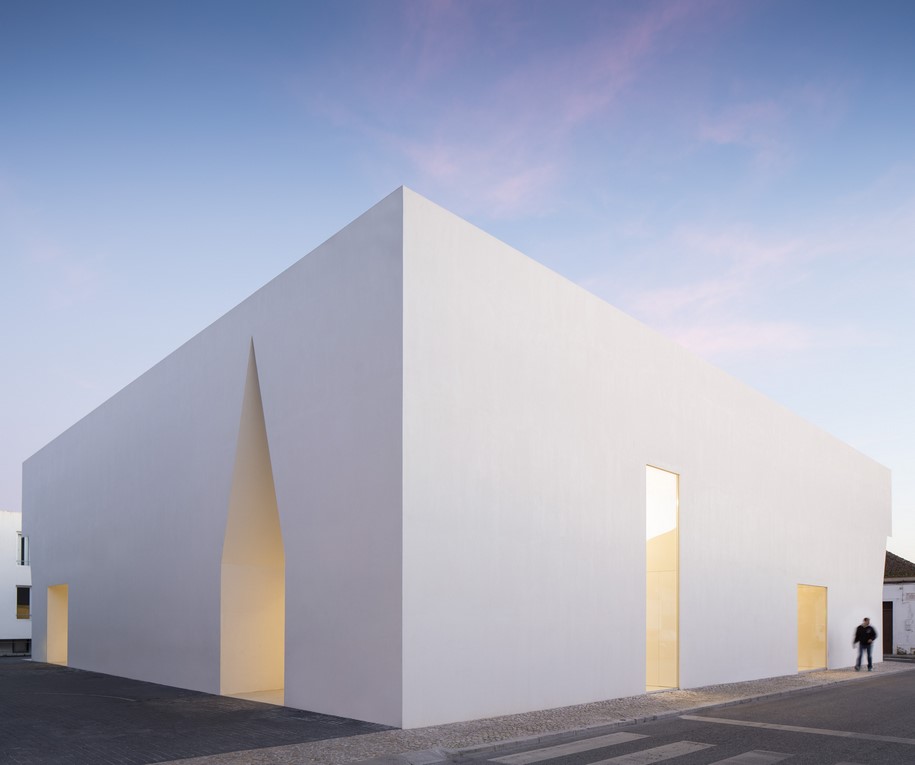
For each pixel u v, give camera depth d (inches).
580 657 452.4
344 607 377.7
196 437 538.6
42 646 831.7
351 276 399.9
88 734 341.4
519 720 377.7
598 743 335.6
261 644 497.7
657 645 561.3
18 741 327.3
